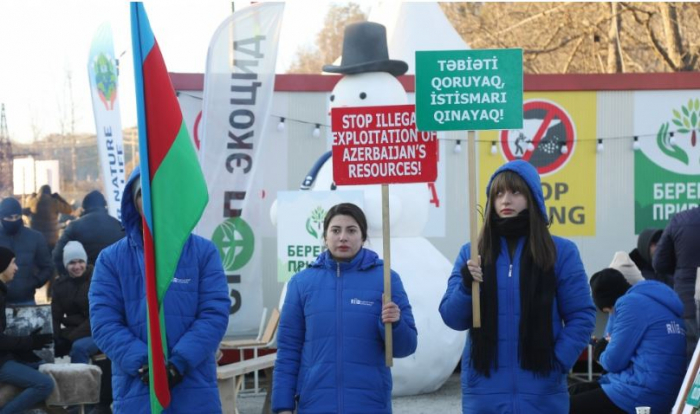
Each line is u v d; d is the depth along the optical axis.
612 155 10.03
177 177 4.37
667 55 25.06
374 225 8.28
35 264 9.62
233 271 9.23
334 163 4.78
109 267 4.53
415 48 11.38
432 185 9.92
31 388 6.67
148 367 4.30
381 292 4.53
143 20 4.38
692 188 10.05
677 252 7.57
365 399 4.43
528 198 4.46
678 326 5.94
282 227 8.06
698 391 5.23
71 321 8.07
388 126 4.79
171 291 4.43
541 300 4.34
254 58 9.09
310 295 4.55
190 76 9.76
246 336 9.24
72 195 29.80
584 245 10.03
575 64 26.23
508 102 4.67
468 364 4.47
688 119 10.05
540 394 4.34
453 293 4.51
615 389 5.98
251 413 8.12
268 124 9.86
